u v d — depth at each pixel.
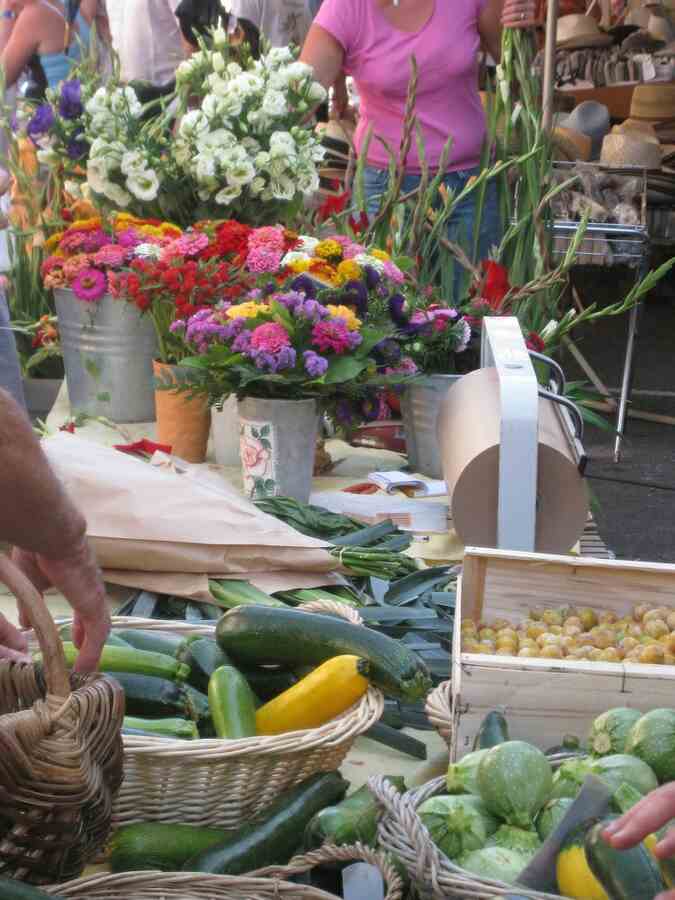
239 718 1.46
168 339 2.68
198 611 1.95
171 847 1.33
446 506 2.49
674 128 6.57
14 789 1.10
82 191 3.31
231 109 3.06
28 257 4.68
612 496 5.10
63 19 4.57
